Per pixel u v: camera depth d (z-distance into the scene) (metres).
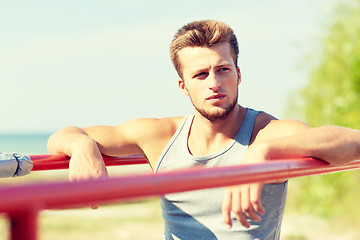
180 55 1.69
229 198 1.13
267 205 1.64
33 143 48.75
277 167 1.06
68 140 1.75
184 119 1.83
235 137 1.72
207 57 1.62
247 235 1.64
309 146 1.35
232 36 1.67
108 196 0.68
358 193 6.82
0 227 6.89
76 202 0.64
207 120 1.71
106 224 8.10
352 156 1.42
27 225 0.59
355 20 6.49
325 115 6.54
